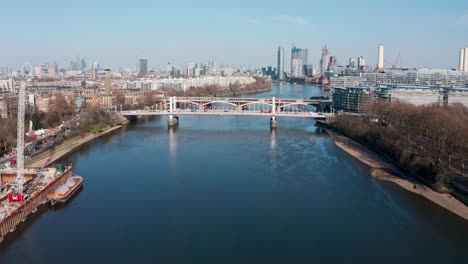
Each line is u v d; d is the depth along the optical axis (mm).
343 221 167375
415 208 182500
